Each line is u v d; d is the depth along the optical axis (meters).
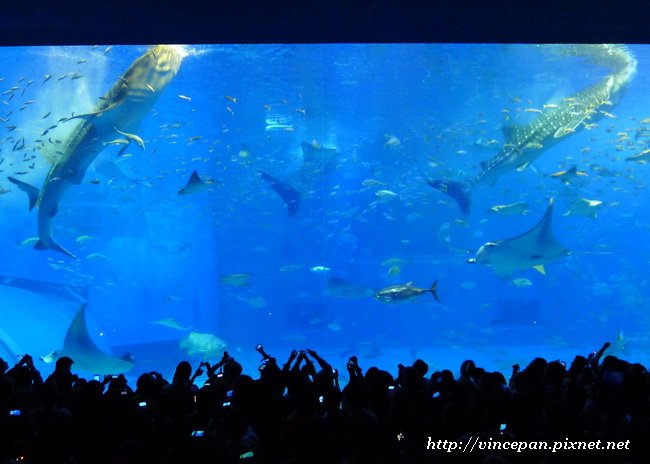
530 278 22.69
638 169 36.53
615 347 11.82
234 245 27.36
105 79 23.03
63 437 3.28
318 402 3.75
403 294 9.48
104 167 23.98
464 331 19.78
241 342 22.88
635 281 27.27
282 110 27.27
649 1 5.25
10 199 21.69
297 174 28.39
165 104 25.95
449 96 26.25
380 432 3.23
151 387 4.24
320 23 5.64
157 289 25.84
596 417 3.67
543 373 4.39
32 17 5.32
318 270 15.38
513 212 12.61
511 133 13.02
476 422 3.49
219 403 3.77
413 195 22.95
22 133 23.94
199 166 29.12
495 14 5.50
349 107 27.30
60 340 15.59
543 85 24.78
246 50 20.19
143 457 2.93
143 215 26.73
